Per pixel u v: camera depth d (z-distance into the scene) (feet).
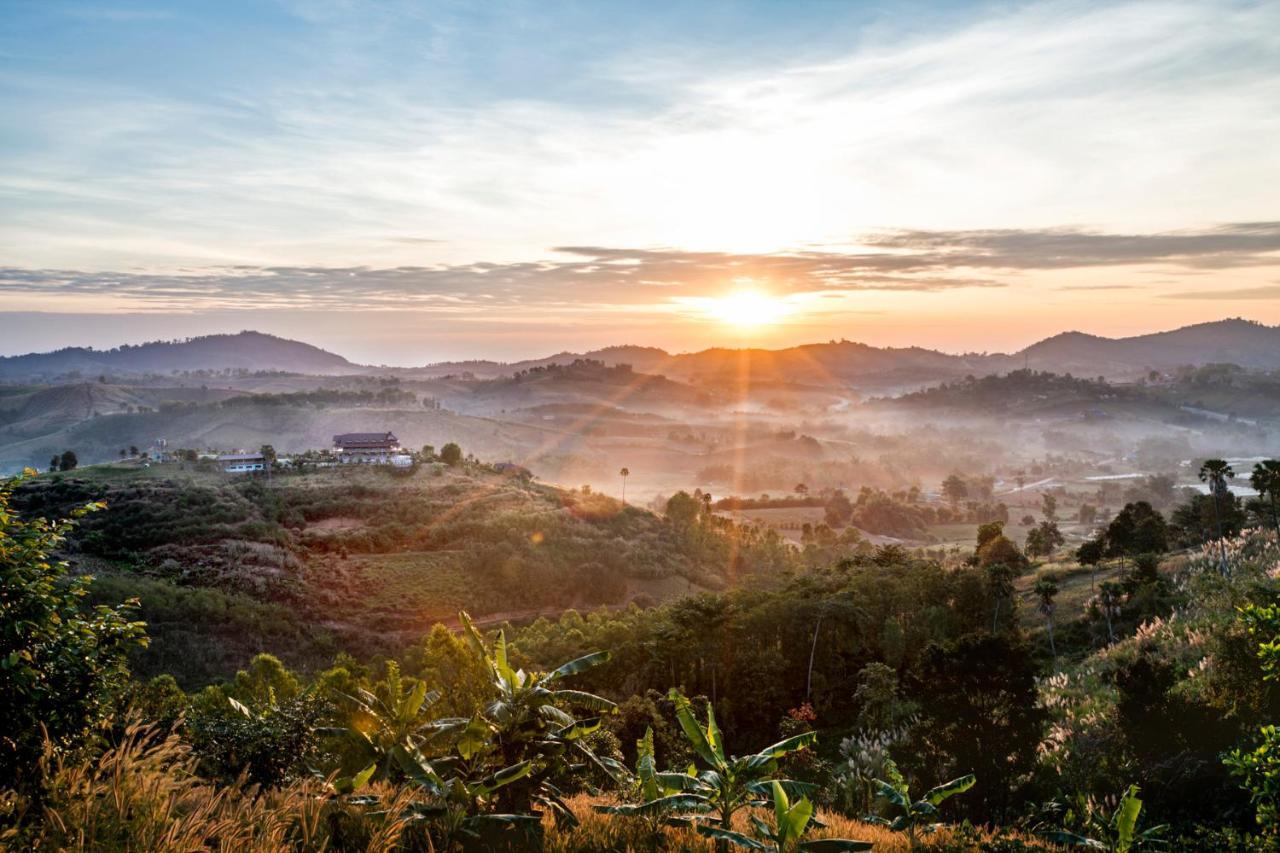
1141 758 79.20
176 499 378.94
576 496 492.95
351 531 373.20
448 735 39.42
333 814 34.76
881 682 141.18
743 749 163.02
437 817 35.60
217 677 247.29
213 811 31.32
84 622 33.32
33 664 30.55
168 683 111.04
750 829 40.88
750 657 179.52
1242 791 68.33
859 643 193.88
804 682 186.19
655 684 178.91
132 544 330.95
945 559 409.69
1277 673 47.55
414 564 346.54
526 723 40.42
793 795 39.68
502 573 343.67
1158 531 266.16
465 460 591.78
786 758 113.09
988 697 78.84
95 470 463.42
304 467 498.28
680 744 133.49
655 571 374.02
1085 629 194.59
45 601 31.40
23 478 34.35
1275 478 216.13
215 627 274.16
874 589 207.41
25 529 32.45
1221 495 263.70
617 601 349.00
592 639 200.54
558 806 38.81
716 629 183.62
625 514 443.32
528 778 38.86
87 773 28.99
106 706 32.96
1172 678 81.61
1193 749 76.69
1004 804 75.87
